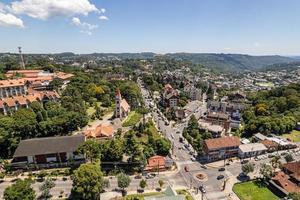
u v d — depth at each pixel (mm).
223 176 122875
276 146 155500
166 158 131875
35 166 120438
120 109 193000
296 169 122312
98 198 99250
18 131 136125
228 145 143000
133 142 129000
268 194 109125
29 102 189875
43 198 100250
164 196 91250
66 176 115688
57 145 126188
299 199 95438
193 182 116500
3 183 109688
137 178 117375
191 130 174375
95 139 143125
